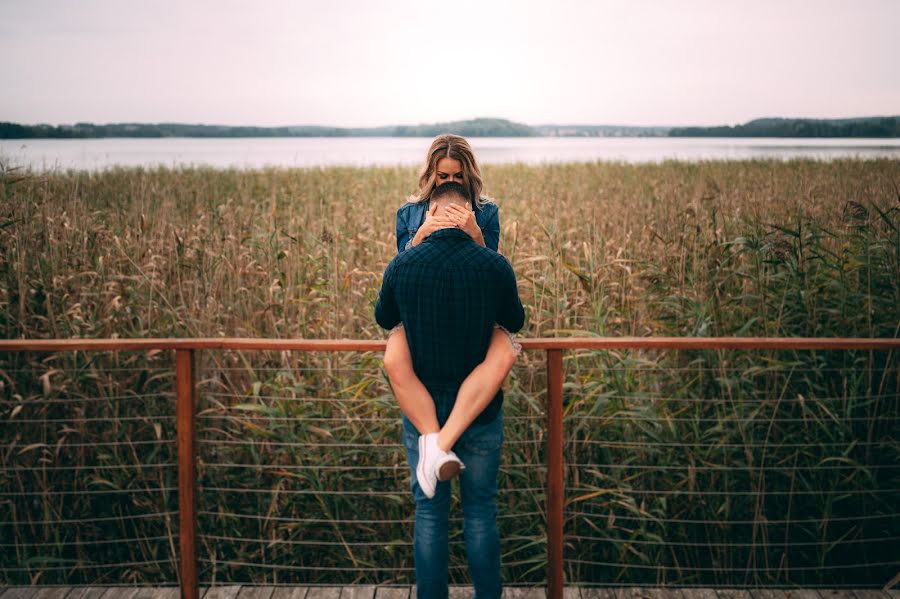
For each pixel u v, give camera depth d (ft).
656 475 11.43
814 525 11.37
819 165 55.06
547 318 13.41
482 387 6.75
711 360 12.30
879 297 13.01
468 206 7.23
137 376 12.61
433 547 7.22
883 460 11.56
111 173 46.03
